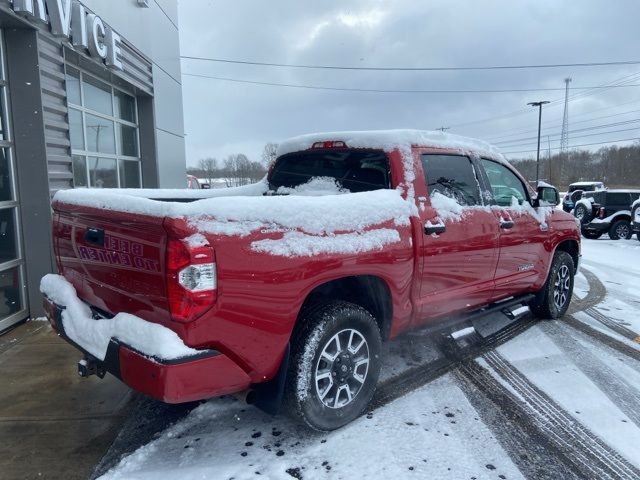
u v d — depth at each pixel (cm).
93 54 716
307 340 296
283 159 474
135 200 260
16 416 348
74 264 327
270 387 294
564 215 570
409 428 327
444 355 462
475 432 323
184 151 1248
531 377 412
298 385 293
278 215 274
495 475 279
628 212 1650
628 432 327
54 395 380
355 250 309
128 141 973
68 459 296
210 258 243
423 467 284
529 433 324
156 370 238
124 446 310
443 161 409
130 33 888
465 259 405
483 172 453
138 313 271
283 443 308
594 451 305
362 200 328
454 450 302
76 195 320
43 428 332
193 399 250
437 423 334
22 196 573
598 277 890
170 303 241
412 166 374
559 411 354
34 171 574
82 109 764
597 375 418
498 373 420
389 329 357
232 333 258
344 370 318
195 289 239
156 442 310
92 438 320
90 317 312
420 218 363
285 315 277
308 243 285
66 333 311
